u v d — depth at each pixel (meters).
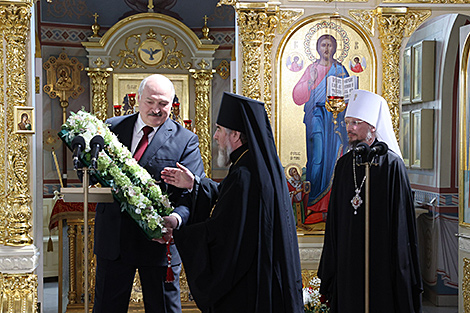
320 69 4.91
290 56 4.89
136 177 3.39
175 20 5.77
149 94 3.56
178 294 3.76
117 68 5.77
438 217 6.00
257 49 4.81
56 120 5.89
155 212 3.36
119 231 3.55
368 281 3.51
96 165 3.12
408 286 3.64
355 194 3.79
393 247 3.67
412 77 6.44
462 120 4.67
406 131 6.57
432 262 6.07
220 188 3.26
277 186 3.04
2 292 4.34
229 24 6.04
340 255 3.83
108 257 3.56
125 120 3.76
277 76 4.87
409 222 3.72
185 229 3.07
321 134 4.91
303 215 4.91
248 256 2.96
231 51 6.02
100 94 5.74
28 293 4.36
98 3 5.98
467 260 4.63
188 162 3.72
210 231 2.99
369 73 4.96
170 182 3.48
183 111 5.87
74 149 3.03
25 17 4.36
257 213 2.97
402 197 3.71
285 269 2.97
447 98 6.01
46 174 5.99
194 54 5.84
